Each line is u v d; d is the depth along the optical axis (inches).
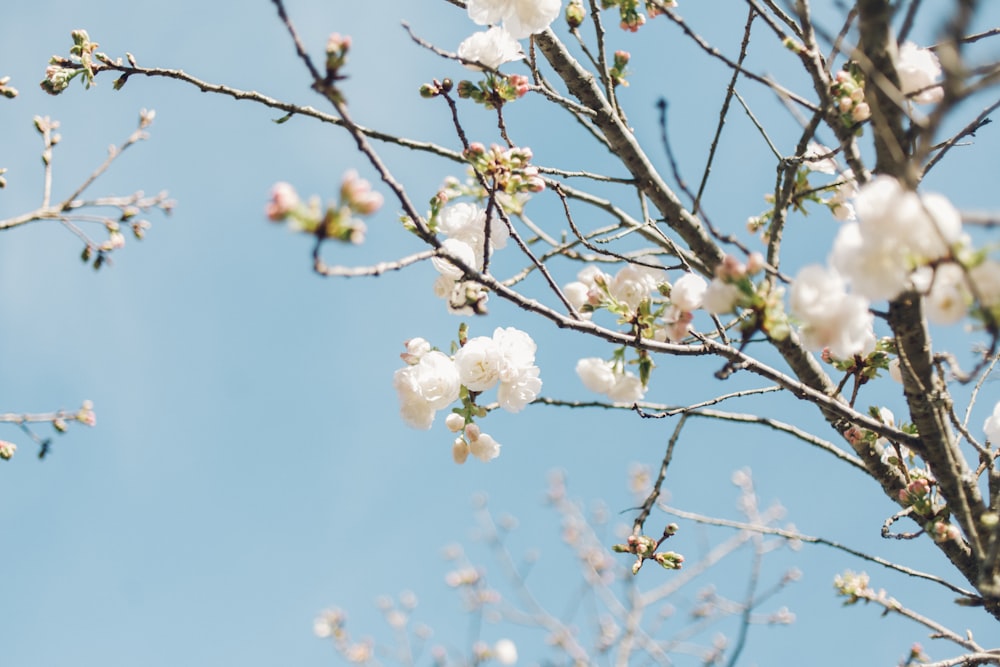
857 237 96.7
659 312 101.7
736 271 97.3
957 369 98.7
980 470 103.3
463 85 104.0
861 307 97.6
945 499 102.8
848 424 105.8
